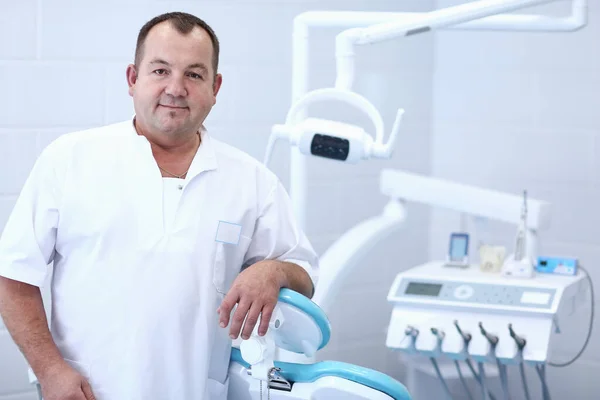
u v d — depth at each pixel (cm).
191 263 206
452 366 354
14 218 204
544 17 269
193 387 208
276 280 202
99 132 209
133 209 204
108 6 305
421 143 396
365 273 383
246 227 218
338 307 376
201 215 210
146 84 202
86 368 203
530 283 283
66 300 205
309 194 361
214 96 218
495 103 378
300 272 217
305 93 271
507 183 378
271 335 202
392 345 283
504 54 374
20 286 203
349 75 255
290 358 271
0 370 298
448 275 296
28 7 290
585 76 355
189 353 207
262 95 343
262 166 225
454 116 391
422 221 401
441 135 396
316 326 199
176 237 206
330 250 299
